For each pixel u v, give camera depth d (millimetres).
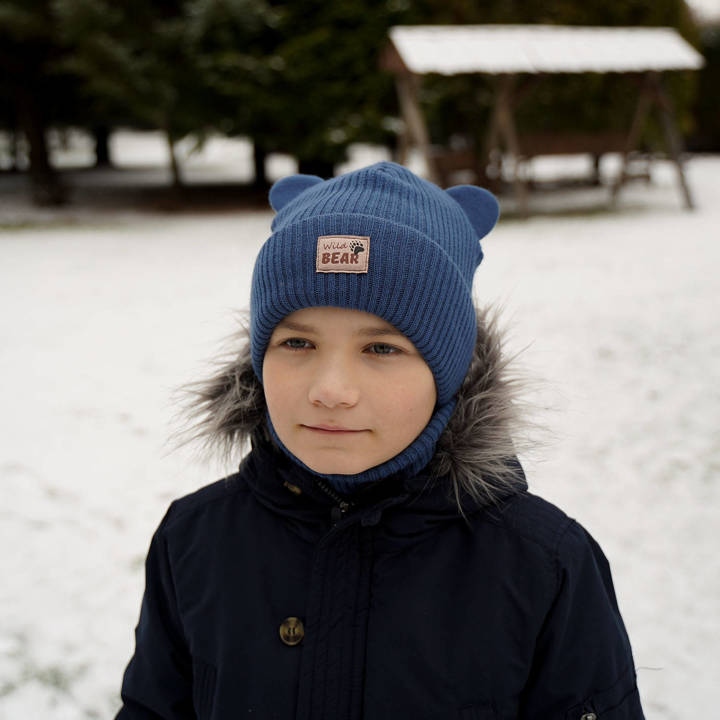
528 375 1047
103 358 4320
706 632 2059
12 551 2447
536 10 11109
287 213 968
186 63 9688
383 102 10758
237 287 6141
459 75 11188
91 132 21891
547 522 949
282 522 1004
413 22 10250
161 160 25719
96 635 2084
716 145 20156
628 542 2473
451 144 12906
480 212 1094
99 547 2479
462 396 984
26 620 2131
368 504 940
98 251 8000
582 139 10344
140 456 3086
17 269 7004
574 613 920
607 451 3080
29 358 4348
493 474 948
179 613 1027
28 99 11516
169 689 1053
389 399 847
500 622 911
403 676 900
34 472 2955
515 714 917
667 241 7785
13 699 1849
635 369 3971
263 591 973
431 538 956
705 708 1796
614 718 925
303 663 917
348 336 847
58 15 9031
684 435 3211
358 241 828
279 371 876
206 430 1062
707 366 3988
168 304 5578
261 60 10070
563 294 5531
